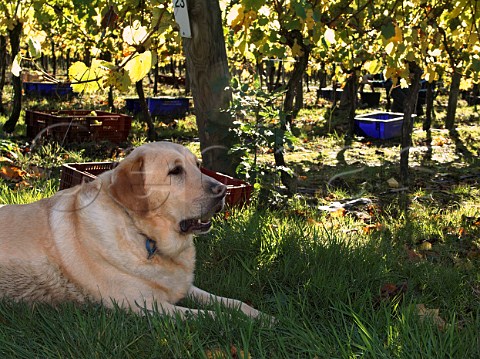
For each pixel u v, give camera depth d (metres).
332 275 2.41
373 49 4.12
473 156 6.06
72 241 2.18
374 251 2.66
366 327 2.10
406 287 2.41
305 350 1.93
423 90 9.50
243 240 2.65
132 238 2.17
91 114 5.92
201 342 1.97
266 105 3.77
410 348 1.94
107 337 1.95
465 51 3.65
